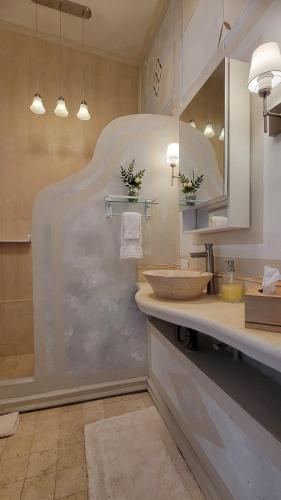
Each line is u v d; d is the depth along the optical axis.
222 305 1.00
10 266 2.31
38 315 1.58
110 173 1.71
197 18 1.59
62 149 2.50
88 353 1.68
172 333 1.46
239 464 0.84
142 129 1.78
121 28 2.39
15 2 2.14
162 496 1.00
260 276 1.01
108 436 1.32
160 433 1.34
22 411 1.53
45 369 1.60
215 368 1.03
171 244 1.83
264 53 0.84
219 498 0.94
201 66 1.54
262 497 0.74
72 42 2.52
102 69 2.65
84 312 1.67
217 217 1.26
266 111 0.86
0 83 2.30
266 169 0.99
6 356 2.27
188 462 1.14
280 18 0.92
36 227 1.58
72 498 1.01
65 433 1.36
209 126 1.24
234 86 1.07
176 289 1.07
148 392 1.75
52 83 2.47
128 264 1.75
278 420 0.72
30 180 2.39
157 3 2.14
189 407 1.17
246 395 0.84
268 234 0.97
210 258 1.25
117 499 0.99
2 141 2.31
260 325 0.65
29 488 1.05
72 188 1.64
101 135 1.70
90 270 1.67
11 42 2.34
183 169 1.55
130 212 1.71
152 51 2.43
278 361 0.53
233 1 1.22
